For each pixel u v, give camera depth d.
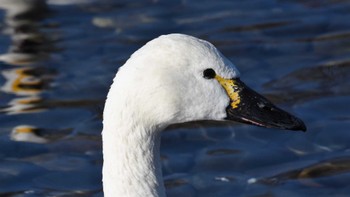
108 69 15.01
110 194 8.70
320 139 12.88
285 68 14.91
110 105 8.46
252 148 12.71
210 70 8.59
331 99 13.88
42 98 14.15
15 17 17.27
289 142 12.86
